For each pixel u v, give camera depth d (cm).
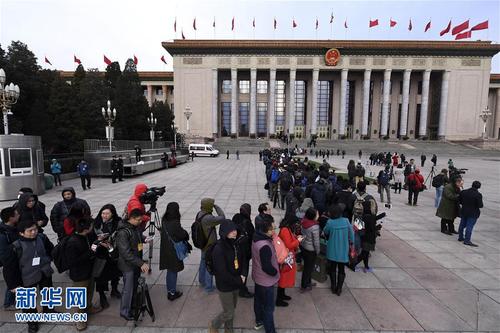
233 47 6981
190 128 7231
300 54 7056
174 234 494
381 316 468
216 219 507
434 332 434
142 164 2356
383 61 7019
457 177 863
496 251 752
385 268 646
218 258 384
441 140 7019
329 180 961
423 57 6981
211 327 400
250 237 511
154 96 8500
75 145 3603
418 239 844
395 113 7569
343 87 7119
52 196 1421
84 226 433
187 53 7125
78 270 431
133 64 5734
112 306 491
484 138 6319
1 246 412
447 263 675
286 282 478
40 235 457
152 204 632
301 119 7869
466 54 6919
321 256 541
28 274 425
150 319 454
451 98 7050
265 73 7556
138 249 447
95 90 4431
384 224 993
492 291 550
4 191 1308
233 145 6262
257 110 7738
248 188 1695
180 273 611
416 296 530
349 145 6216
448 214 870
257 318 429
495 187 1880
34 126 3238
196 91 7188
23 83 3297
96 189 1634
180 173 2481
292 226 518
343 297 525
